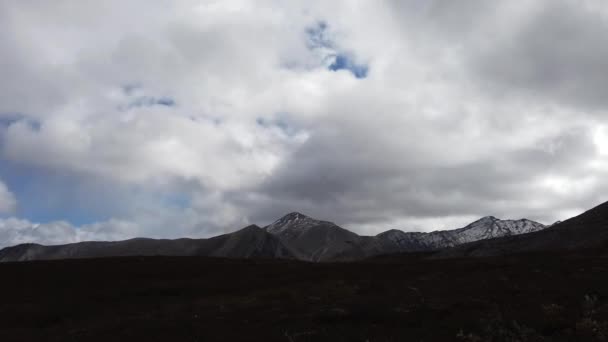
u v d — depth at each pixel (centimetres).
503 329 2089
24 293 5100
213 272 6288
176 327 2652
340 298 3409
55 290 5222
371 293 3556
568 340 1886
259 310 3148
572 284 3133
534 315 2292
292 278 5206
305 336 2225
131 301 4256
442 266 5366
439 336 2092
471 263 5444
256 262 7362
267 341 2189
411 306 2823
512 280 3634
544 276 3688
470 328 2178
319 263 7244
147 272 6406
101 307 3994
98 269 6725
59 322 3494
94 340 2514
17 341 2703
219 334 2403
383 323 2456
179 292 4666
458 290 3344
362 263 6812
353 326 2408
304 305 3194
